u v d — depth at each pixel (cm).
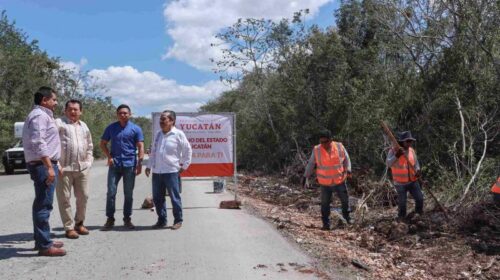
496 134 1252
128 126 875
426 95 1530
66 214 793
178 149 898
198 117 1255
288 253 713
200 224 940
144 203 1167
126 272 606
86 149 816
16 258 664
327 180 929
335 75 2130
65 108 802
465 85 1396
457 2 1468
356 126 1606
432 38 1602
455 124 1355
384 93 1603
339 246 781
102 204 1238
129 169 873
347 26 2286
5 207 1160
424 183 946
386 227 884
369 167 1616
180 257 680
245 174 2641
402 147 961
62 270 611
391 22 1744
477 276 621
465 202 1002
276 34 2438
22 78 3812
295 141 2264
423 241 796
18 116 3722
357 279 598
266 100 2570
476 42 1378
